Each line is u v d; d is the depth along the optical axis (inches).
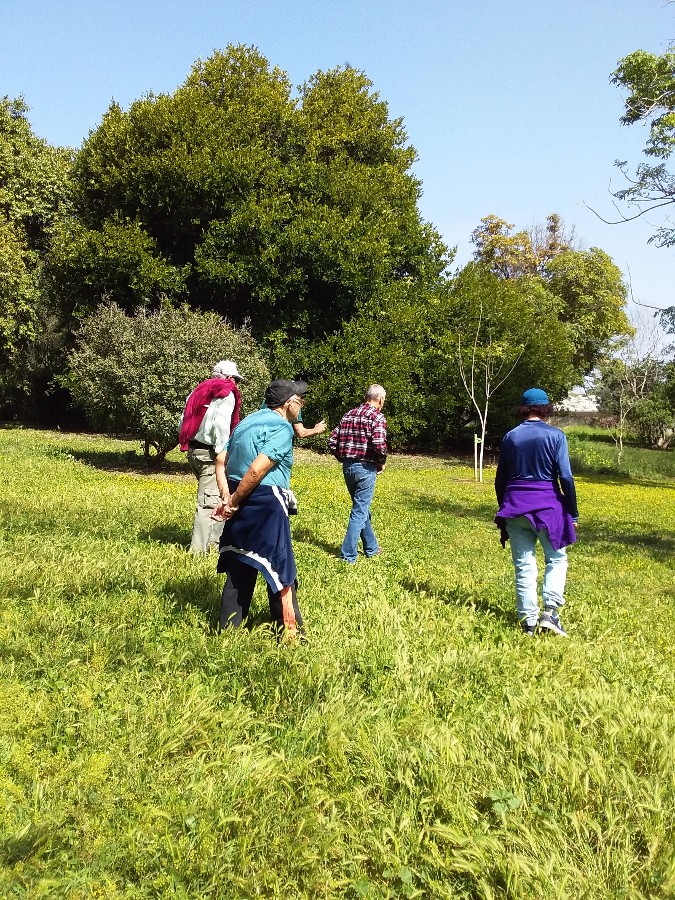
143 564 242.4
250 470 171.8
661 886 100.2
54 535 283.0
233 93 1114.7
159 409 630.5
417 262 1283.2
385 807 114.3
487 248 2076.8
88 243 974.4
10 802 103.7
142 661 157.6
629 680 183.9
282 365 1058.1
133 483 550.6
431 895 97.9
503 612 248.7
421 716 143.2
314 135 1147.9
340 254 1032.2
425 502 633.0
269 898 94.9
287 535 179.2
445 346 1189.7
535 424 241.0
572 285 1935.3
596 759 128.0
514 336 1208.8
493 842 104.3
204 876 96.5
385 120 1253.1
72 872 93.5
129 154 985.5
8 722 126.0
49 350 1221.1
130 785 112.0
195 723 129.7
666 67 598.9
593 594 316.8
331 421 1107.3
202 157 960.3
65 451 771.4
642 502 869.8
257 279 1007.0
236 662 159.8
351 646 180.1
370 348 1085.8
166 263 1003.9
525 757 130.8
